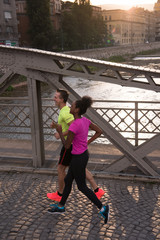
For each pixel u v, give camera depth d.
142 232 3.05
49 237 3.00
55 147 6.09
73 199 3.81
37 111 4.68
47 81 4.46
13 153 5.64
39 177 4.60
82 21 78.06
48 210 3.46
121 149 4.41
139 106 16.95
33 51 4.25
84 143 3.21
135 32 133.75
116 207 3.59
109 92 27.03
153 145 4.28
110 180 4.41
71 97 4.37
